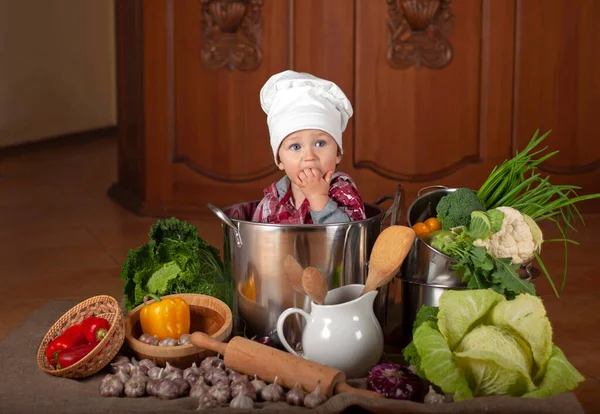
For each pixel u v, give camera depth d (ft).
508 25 14.07
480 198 6.91
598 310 9.21
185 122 14.51
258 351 5.46
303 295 6.16
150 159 14.70
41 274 11.15
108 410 5.10
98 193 17.06
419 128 14.15
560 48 14.29
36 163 21.21
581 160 14.62
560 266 11.15
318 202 6.29
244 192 14.48
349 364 5.67
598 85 14.49
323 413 5.00
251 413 5.00
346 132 14.08
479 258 5.87
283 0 13.89
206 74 14.29
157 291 6.68
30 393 5.43
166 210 14.65
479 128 14.28
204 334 5.71
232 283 6.56
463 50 14.06
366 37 13.89
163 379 5.41
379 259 5.76
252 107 14.28
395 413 4.98
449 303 5.46
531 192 6.88
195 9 14.15
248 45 14.12
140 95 14.67
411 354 5.64
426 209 6.95
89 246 12.71
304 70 14.01
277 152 6.55
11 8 22.90
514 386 5.22
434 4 13.74
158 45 14.35
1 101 22.66
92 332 5.95
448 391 5.16
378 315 6.48
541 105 14.38
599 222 13.96
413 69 13.99
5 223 14.40
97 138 25.90
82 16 25.31
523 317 5.39
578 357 7.74
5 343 6.49
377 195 14.26
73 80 25.14
